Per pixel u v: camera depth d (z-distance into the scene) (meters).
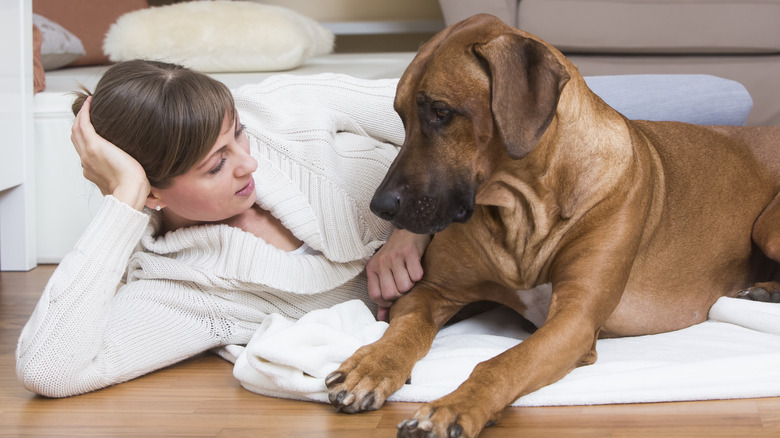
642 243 1.95
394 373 1.61
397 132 2.35
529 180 1.78
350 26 5.27
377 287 2.04
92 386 1.72
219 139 1.78
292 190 2.00
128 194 1.73
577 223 1.81
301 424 1.53
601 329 2.00
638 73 3.88
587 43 3.92
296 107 2.22
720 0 3.88
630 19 3.88
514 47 1.63
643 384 1.61
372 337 1.81
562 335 1.62
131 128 1.74
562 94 1.75
